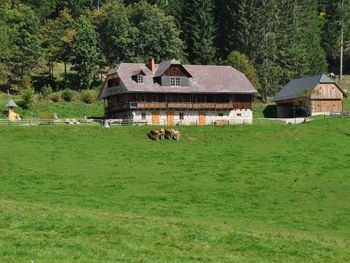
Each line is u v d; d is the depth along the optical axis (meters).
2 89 138.12
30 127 89.00
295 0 163.00
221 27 162.00
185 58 151.38
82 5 183.12
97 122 98.62
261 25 153.38
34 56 143.25
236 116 113.62
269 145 90.25
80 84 142.88
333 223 53.06
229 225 47.59
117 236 36.22
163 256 32.62
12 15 152.25
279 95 132.50
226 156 81.50
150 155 79.81
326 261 35.53
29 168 69.06
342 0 175.62
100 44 150.62
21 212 40.69
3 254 30.59
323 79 126.56
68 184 63.34
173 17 156.88
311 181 69.31
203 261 32.41
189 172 71.81
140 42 145.88
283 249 37.25
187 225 41.59
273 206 58.53
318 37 168.75
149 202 57.62
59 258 30.45
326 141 93.38
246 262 33.22
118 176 68.19
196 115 110.56
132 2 183.75
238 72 118.38
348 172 74.12
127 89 105.06
